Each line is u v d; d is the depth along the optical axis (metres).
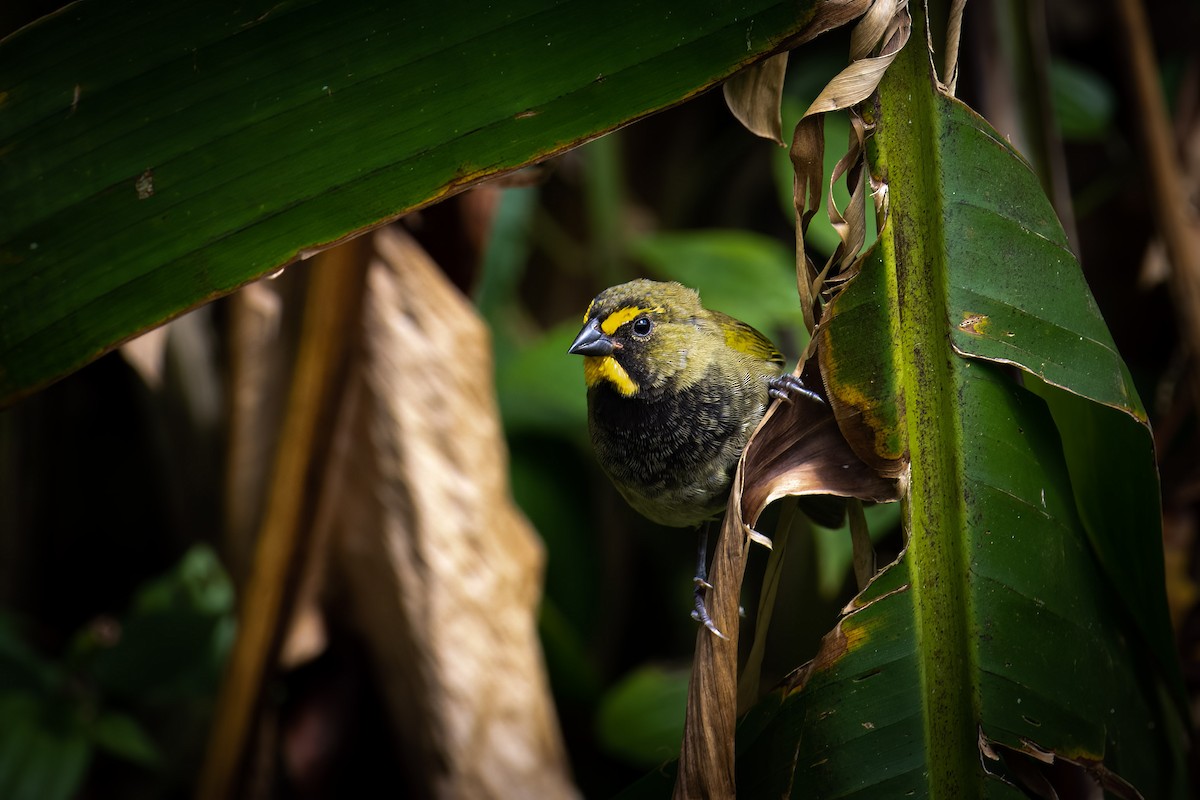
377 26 1.99
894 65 1.99
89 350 1.99
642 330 2.07
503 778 2.10
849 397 2.00
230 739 2.09
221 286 1.99
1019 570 2.00
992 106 2.06
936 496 2.00
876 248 2.00
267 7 1.98
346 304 2.06
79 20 1.98
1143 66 2.09
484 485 2.10
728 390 2.07
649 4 1.99
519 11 1.99
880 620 2.00
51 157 1.99
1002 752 2.01
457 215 2.10
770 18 1.99
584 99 1.99
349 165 1.99
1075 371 2.00
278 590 2.08
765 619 2.01
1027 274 2.00
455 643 2.10
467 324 2.10
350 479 2.10
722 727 1.99
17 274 1.99
